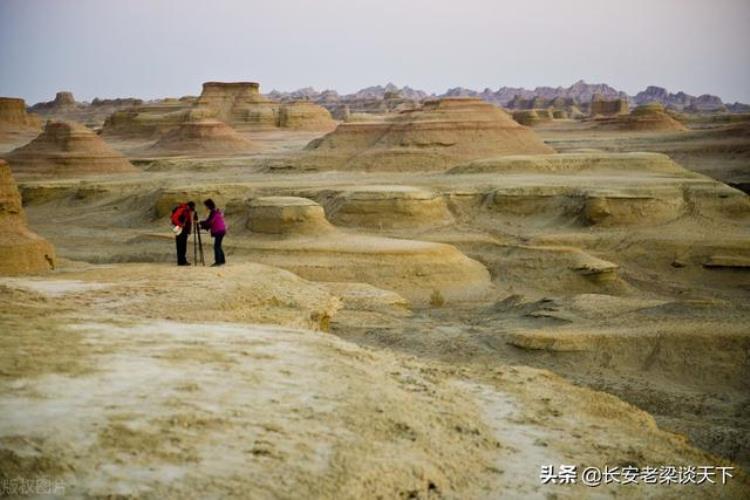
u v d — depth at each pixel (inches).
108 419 350.3
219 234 976.9
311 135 4822.8
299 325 741.9
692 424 764.6
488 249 1708.9
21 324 500.4
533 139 2913.4
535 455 445.1
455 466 396.8
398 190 1967.3
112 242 1867.6
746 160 3385.8
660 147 3754.9
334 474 343.0
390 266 1486.2
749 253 1635.1
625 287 1520.7
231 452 344.2
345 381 470.0
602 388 876.6
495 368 650.8
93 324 525.0
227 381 432.5
